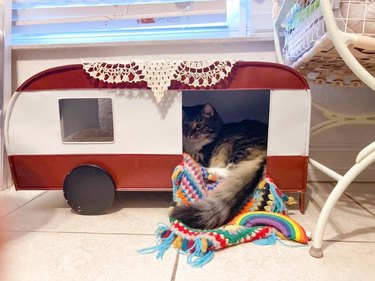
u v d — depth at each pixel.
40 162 0.80
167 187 0.80
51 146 0.79
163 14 1.09
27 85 0.77
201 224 0.66
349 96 1.07
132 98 0.76
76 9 1.12
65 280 0.52
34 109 0.77
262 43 1.06
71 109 0.83
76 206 0.80
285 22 1.00
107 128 0.88
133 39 1.10
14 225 0.74
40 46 1.08
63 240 0.66
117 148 0.78
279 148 0.76
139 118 0.77
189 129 0.98
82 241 0.66
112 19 1.12
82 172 0.78
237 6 1.10
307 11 0.70
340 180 0.59
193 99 1.03
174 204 0.74
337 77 0.90
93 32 1.14
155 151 0.78
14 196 0.97
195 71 0.74
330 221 0.75
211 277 0.52
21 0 1.12
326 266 0.56
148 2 1.09
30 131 0.78
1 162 1.03
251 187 0.74
